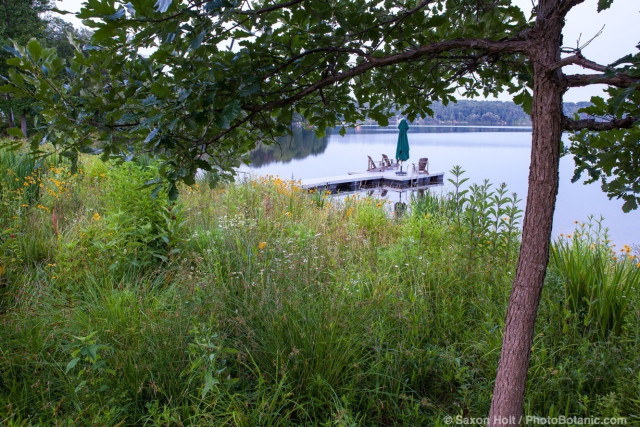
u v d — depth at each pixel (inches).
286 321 110.0
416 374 109.8
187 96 53.8
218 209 244.8
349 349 107.3
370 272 154.0
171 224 167.2
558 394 98.7
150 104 54.9
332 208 283.3
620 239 346.6
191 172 63.2
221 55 60.4
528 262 58.3
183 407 92.8
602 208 480.7
